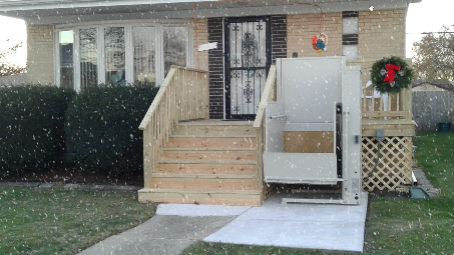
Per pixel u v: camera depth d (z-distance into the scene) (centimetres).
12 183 1055
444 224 690
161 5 1092
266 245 596
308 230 660
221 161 881
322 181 804
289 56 1133
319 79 941
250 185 844
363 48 1095
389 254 558
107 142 1002
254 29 1157
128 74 1200
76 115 1018
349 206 805
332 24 1107
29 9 1117
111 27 1208
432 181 1059
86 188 999
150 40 1193
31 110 1070
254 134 948
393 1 1069
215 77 1176
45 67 1266
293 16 1128
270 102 863
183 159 920
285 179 814
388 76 902
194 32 1179
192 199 841
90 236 645
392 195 913
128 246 600
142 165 1009
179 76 1014
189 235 647
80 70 1233
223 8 1146
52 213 778
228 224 702
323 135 940
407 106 938
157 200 856
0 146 1067
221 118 1176
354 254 561
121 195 925
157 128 915
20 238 635
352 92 807
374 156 947
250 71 1163
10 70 2277
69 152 1039
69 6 1097
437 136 2342
